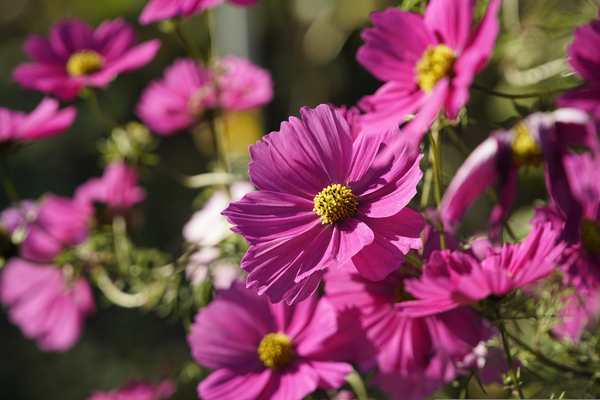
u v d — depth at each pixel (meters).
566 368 0.39
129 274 0.50
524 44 0.48
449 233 0.36
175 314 0.47
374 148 0.33
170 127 0.51
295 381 0.38
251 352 0.40
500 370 0.38
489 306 0.33
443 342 0.36
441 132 0.37
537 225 0.32
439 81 0.33
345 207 0.32
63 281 0.53
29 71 0.49
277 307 0.40
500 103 0.54
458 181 0.37
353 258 0.32
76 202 0.53
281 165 0.33
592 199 0.37
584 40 0.35
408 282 0.32
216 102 0.49
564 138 0.38
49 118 0.46
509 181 0.39
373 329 0.37
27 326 0.54
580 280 0.36
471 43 0.33
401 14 0.35
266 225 0.32
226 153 0.52
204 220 0.49
